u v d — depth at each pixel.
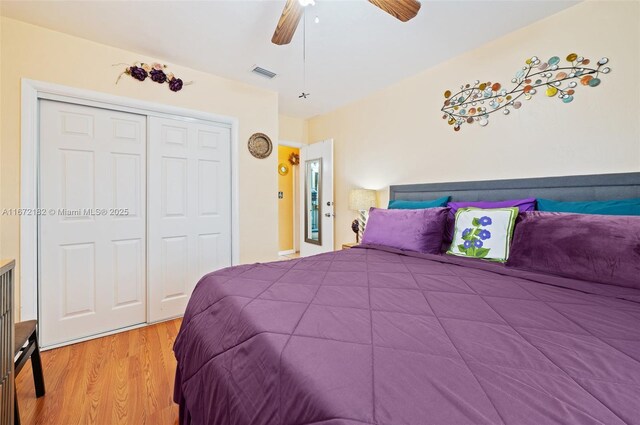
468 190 2.30
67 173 2.00
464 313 0.89
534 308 0.93
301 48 2.19
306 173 4.20
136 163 2.27
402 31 1.98
